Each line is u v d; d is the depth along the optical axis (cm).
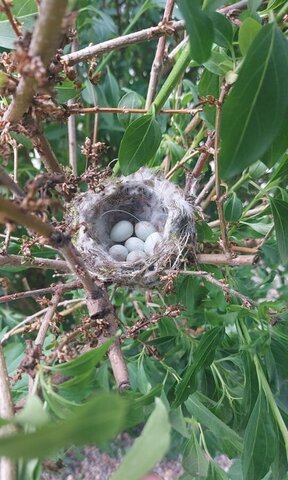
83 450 39
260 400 17
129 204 24
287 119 11
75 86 14
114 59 33
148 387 17
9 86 11
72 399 12
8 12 11
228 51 16
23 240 16
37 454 6
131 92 20
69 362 11
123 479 8
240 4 15
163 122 23
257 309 17
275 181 18
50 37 9
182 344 21
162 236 21
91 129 31
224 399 21
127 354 23
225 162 11
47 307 17
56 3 9
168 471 38
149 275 19
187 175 21
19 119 12
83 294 22
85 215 21
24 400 12
